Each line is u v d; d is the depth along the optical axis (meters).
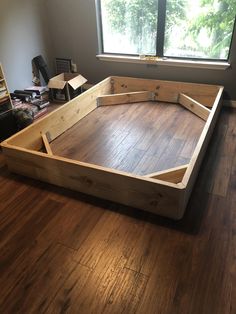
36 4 3.53
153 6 3.29
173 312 1.29
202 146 2.11
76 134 2.82
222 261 1.51
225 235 1.67
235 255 1.55
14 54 3.38
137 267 1.49
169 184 1.65
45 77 3.85
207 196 1.97
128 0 3.36
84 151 2.53
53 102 3.63
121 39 3.67
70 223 1.77
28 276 1.46
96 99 3.34
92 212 1.85
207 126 2.30
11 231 1.73
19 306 1.33
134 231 1.71
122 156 2.44
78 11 3.56
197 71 3.36
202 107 2.97
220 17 3.07
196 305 1.31
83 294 1.37
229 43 3.16
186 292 1.37
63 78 3.81
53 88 3.53
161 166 2.29
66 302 1.33
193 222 1.76
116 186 1.83
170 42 3.44
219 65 3.18
